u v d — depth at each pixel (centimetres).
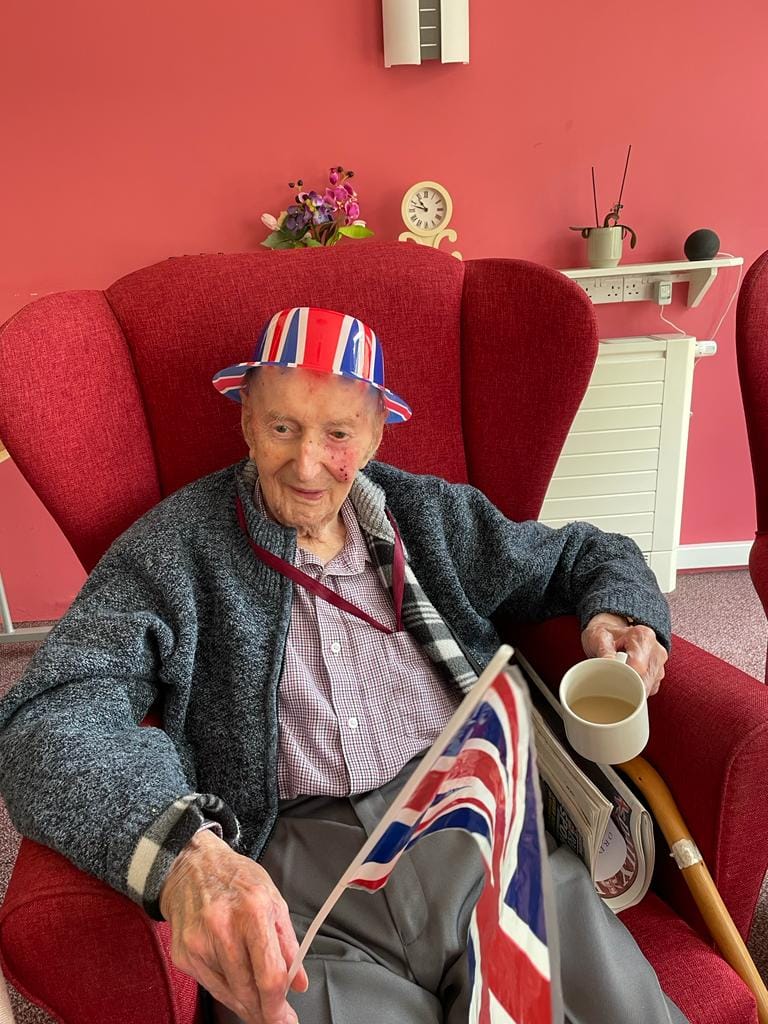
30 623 239
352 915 82
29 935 62
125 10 192
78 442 104
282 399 91
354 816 89
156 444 113
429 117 205
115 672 84
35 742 73
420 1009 76
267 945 59
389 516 106
